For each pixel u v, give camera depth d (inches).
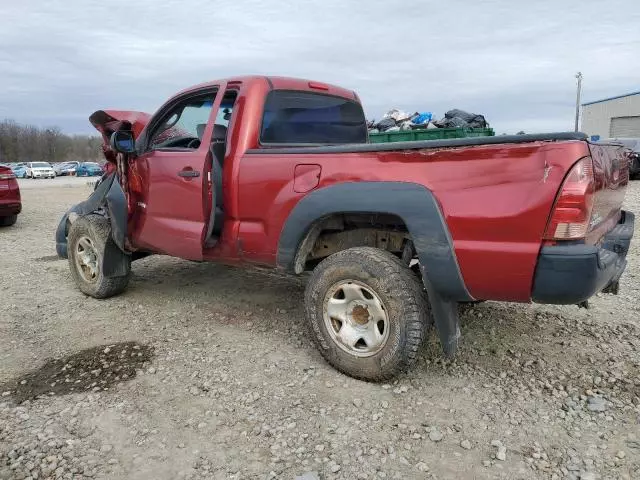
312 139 178.4
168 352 150.5
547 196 102.3
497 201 107.3
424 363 139.7
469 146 110.7
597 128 1555.1
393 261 124.3
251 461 100.0
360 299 128.7
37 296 208.7
